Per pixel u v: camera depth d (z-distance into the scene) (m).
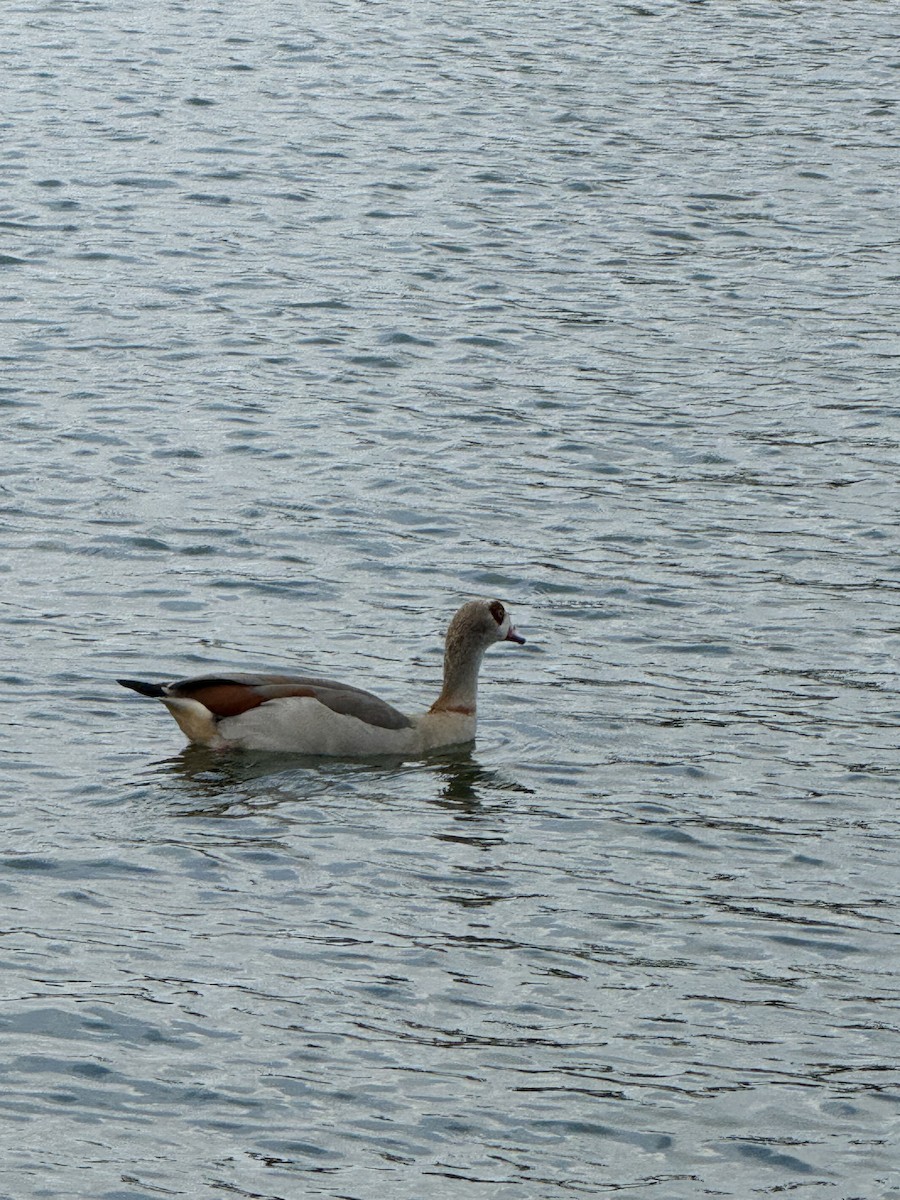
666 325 29.31
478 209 34.44
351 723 16.41
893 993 13.07
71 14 48.69
